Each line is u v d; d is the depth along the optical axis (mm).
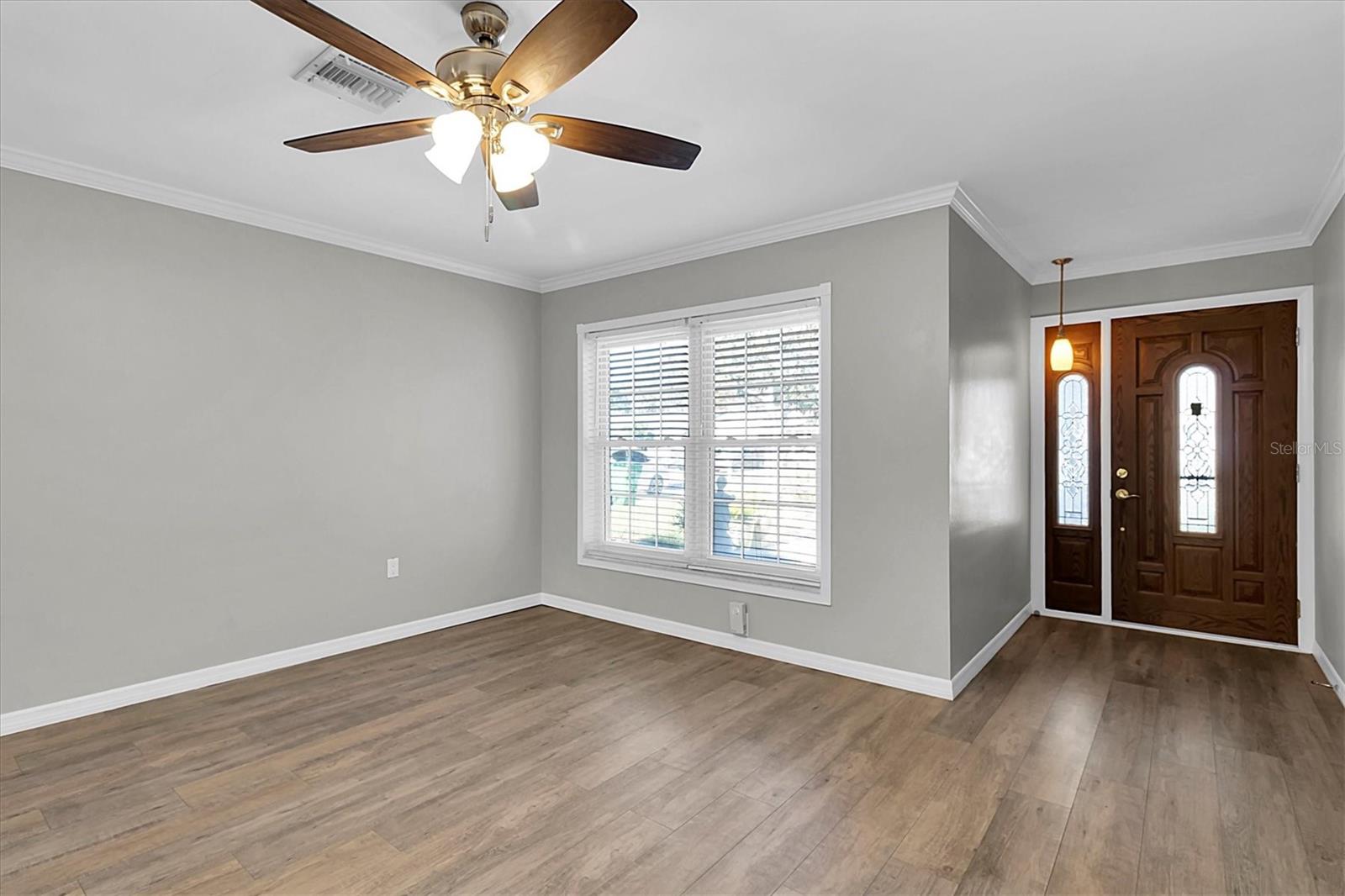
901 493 3477
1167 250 4320
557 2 1952
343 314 4062
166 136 2783
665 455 4578
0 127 2699
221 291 3559
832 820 2271
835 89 2414
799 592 3830
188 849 2113
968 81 2355
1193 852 2082
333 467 4016
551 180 3223
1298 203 3510
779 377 3998
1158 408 4496
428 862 2051
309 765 2660
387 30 2094
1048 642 4270
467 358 4734
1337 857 2049
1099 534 4715
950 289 3338
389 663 3873
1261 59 2209
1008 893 1908
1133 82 2361
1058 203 3508
